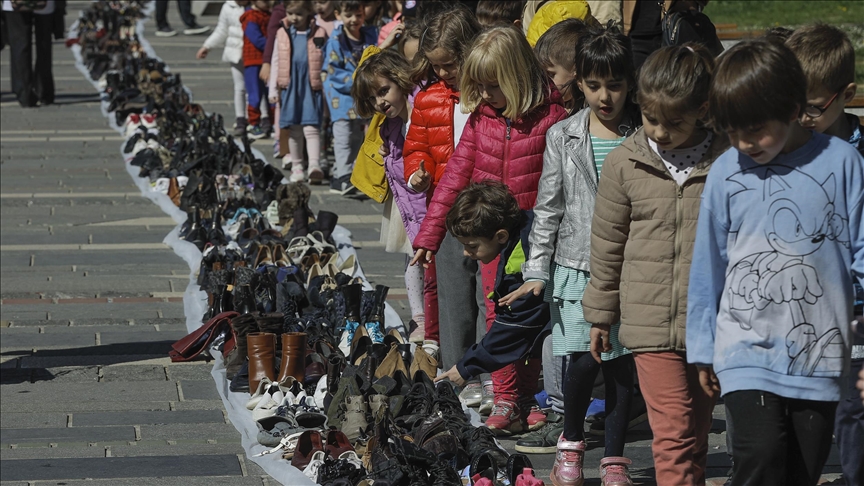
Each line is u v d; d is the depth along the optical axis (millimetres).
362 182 9883
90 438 8195
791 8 23578
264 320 9188
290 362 8641
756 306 4895
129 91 22031
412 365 8523
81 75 27812
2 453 7902
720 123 4781
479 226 6953
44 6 23234
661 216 5660
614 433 6430
